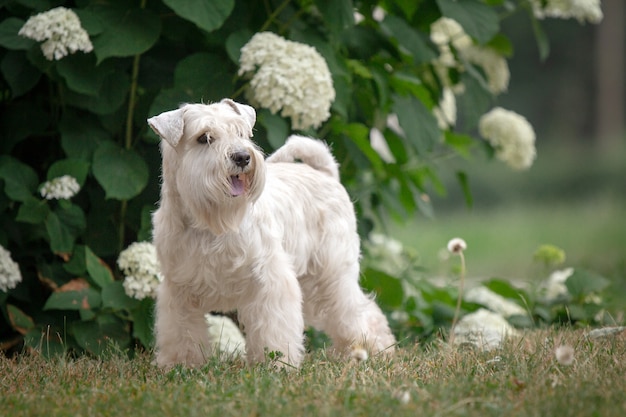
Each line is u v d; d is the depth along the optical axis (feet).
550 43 134.72
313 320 29.53
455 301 39.27
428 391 21.36
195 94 31.86
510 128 42.52
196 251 25.29
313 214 28.22
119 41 31.22
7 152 33.19
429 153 40.22
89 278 31.94
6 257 30.09
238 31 32.35
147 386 22.53
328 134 35.76
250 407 20.06
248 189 24.49
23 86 31.81
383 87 35.17
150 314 31.17
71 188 30.66
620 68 136.77
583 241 77.30
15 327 30.55
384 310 37.65
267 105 30.60
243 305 25.75
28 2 31.86
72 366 25.68
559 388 21.31
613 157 119.75
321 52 33.45
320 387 21.84
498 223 95.96
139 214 33.22
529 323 36.81
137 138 33.22
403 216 39.04
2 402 21.36
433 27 41.27
